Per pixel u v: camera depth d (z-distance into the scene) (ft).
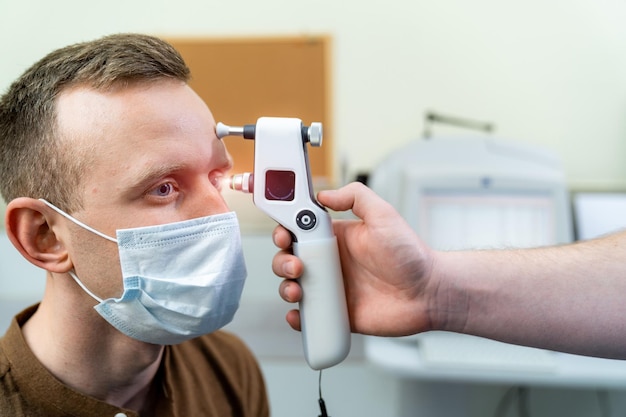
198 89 4.96
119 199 1.92
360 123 5.01
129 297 1.96
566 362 3.64
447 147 4.38
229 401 2.70
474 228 4.16
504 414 5.18
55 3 4.83
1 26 4.85
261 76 4.95
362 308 2.26
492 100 4.96
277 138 1.96
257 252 4.67
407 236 2.12
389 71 4.95
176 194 2.02
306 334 2.01
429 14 4.87
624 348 2.14
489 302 2.17
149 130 1.89
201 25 4.91
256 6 4.87
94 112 1.87
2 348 2.11
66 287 2.06
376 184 4.37
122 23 4.90
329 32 4.90
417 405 5.20
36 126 1.93
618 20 4.78
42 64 2.00
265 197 1.98
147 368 2.26
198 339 2.75
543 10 4.82
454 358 3.65
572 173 5.03
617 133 4.93
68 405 2.03
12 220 1.99
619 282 2.12
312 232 1.98
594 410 5.17
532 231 4.13
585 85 4.90
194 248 2.03
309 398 5.16
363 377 5.19
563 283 2.14
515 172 4.09
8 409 1.98
